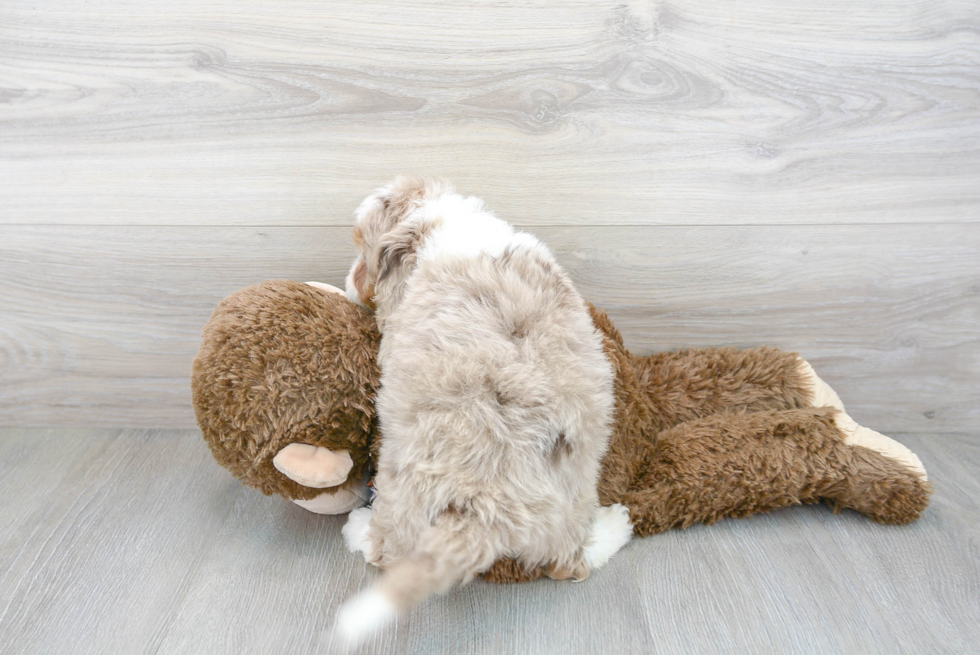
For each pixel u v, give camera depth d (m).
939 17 1.10
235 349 0.94
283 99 1.14
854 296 1.27
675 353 1.27
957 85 1.14
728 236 1.23
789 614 0.91
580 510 0.93
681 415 1.20
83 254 1.24
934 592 0.95
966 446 1.32
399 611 0.83
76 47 1.12
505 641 0.87
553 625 0.89
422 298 0.90
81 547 1.03
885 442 1.10
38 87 1.14
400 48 1.12
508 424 0.83
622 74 1.13
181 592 0.95
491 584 0.96
